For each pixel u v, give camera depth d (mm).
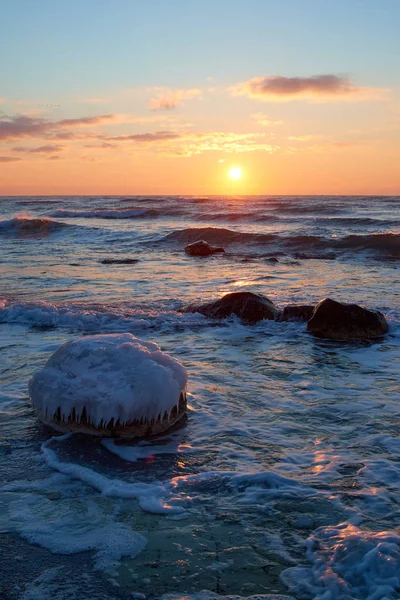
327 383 5418
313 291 10570
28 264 14805
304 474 3535
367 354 6504
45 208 49188
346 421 4434
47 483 3459
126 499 3252
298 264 15094
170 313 8492
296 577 2539
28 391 4812
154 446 3992
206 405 4820
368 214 35375
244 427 4332
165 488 3361
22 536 2881
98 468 3646
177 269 14008
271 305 8320
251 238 20422
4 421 4410
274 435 4172
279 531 2902
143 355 4430
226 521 3006
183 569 2607
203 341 7082
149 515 3076
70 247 20000
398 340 7160
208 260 16109
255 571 2586
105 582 2516
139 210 37125
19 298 9781
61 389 4242
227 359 6273
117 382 4199
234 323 7992
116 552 2738
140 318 8188
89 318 8047
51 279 12133
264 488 3355
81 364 4371
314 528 2920
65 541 2832
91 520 3027
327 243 18703
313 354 6488
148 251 18719
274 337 7297
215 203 52812
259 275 12859
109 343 4559
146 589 2467
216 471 3588
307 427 4324
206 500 3230
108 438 4105
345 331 7238
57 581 2525
